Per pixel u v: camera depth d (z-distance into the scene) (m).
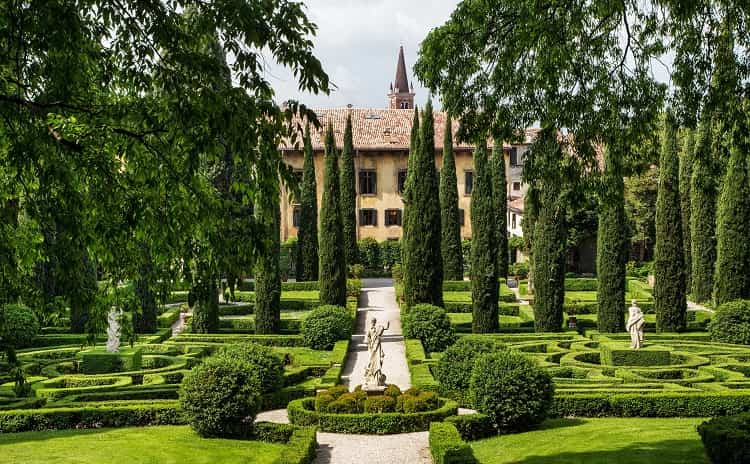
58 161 10.37
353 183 55.62
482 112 16.42
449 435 18.12
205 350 32.94
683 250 37.28
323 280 40.44
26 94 11.43
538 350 33.44
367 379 25.23
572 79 16.19
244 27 10.00
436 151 65.06
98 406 21.41
